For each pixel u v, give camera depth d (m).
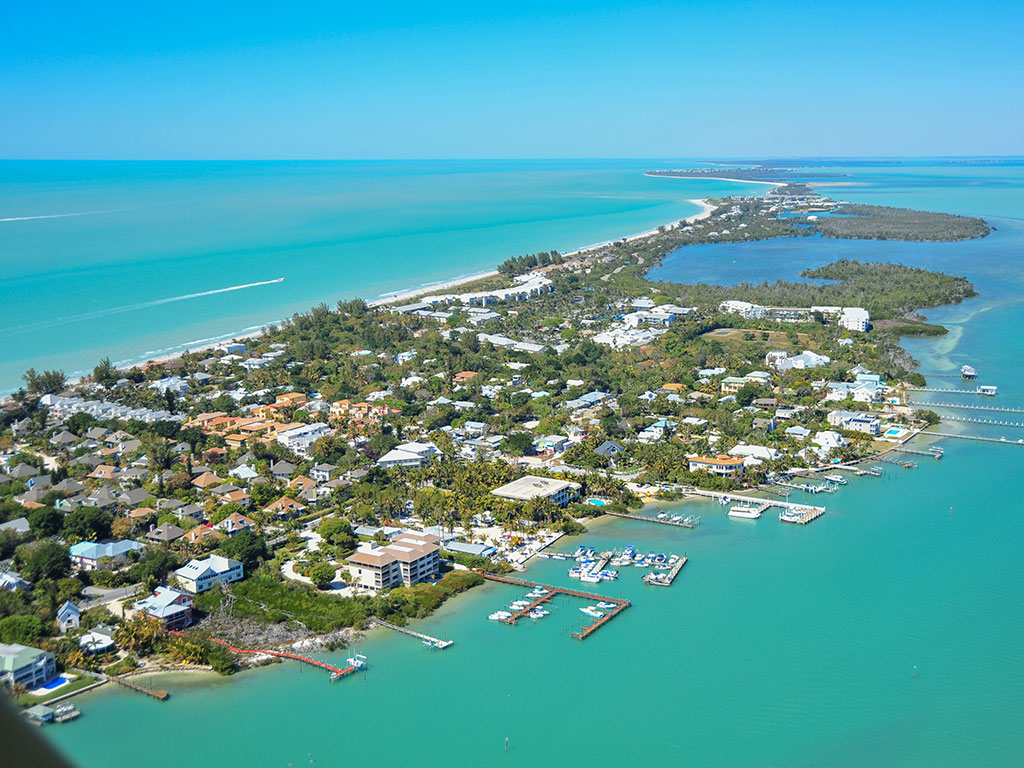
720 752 169.25
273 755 166.25
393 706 181.75
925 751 169.25
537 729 175.38
